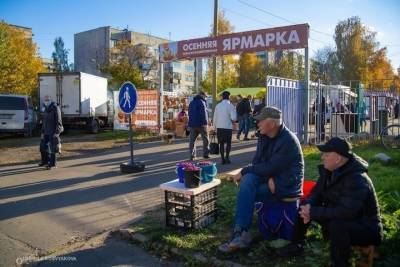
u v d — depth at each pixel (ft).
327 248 14.12
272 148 15.51
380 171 28.53
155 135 63.72
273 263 13.84
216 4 74.13
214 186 17.69
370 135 48.03
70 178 30.66
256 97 102.89
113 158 41.47
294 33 48.75
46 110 35.60
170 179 29.71
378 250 13.41
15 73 103.30
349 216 12.35
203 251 14.97
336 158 12.85
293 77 185.57
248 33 53.11
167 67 261.85
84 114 73.56
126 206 22.26
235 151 45.19
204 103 38.01
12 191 26.48
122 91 32.83
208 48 57.82
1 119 65.77
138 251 15.98
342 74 211.20
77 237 17.69
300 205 14.49
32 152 46.78
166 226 17.52
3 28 99.60
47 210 21.80
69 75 73.20
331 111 50.42
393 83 72.79
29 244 17.02
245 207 14.99
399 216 16.43
